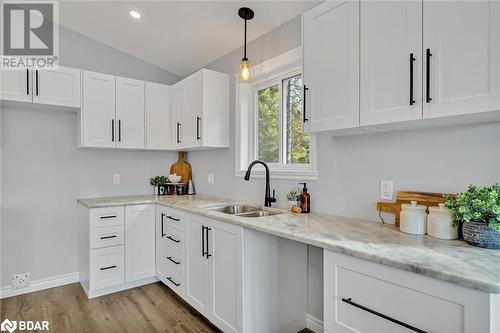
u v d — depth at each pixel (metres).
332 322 1.29
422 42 1.25
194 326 2.20
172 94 3.38
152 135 3.26
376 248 1.20
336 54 1.61
